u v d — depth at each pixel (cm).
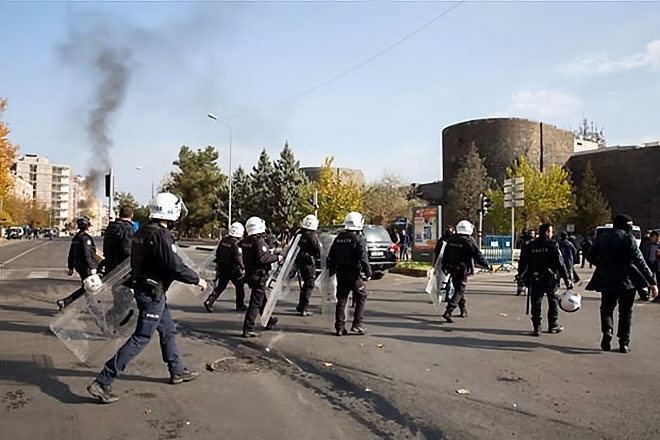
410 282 1759
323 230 1858
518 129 6397
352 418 507
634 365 701
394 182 6316
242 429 480
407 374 654
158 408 534
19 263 2675
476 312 1143
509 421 498
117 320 725
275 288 990
